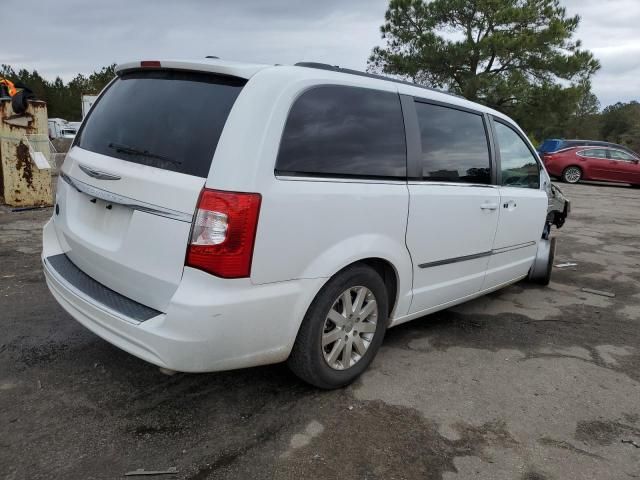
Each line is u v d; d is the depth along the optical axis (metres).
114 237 2.69
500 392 3.20
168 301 2.45
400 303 3.35
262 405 2.87
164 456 2.41
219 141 2.40
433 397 3.08
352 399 3.00
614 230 9.48
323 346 2.87
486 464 2.51
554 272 6.32
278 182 2.48
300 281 2.62
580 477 2.46
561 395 3.21
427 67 26.44
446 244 3.57
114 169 2.67
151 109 2.77
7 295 4.30
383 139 3.07
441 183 3.49
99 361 3.25
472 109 3.92
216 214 2.33
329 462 2.44
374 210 2.94
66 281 2.90
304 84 2.66
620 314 4.82
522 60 25.09
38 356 3.28
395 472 2.41
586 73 25.36
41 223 7.13
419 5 26.06
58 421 2.63
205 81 2.67
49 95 61.47
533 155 4.79
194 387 3.01
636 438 2.80
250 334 2.48
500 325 4.37
